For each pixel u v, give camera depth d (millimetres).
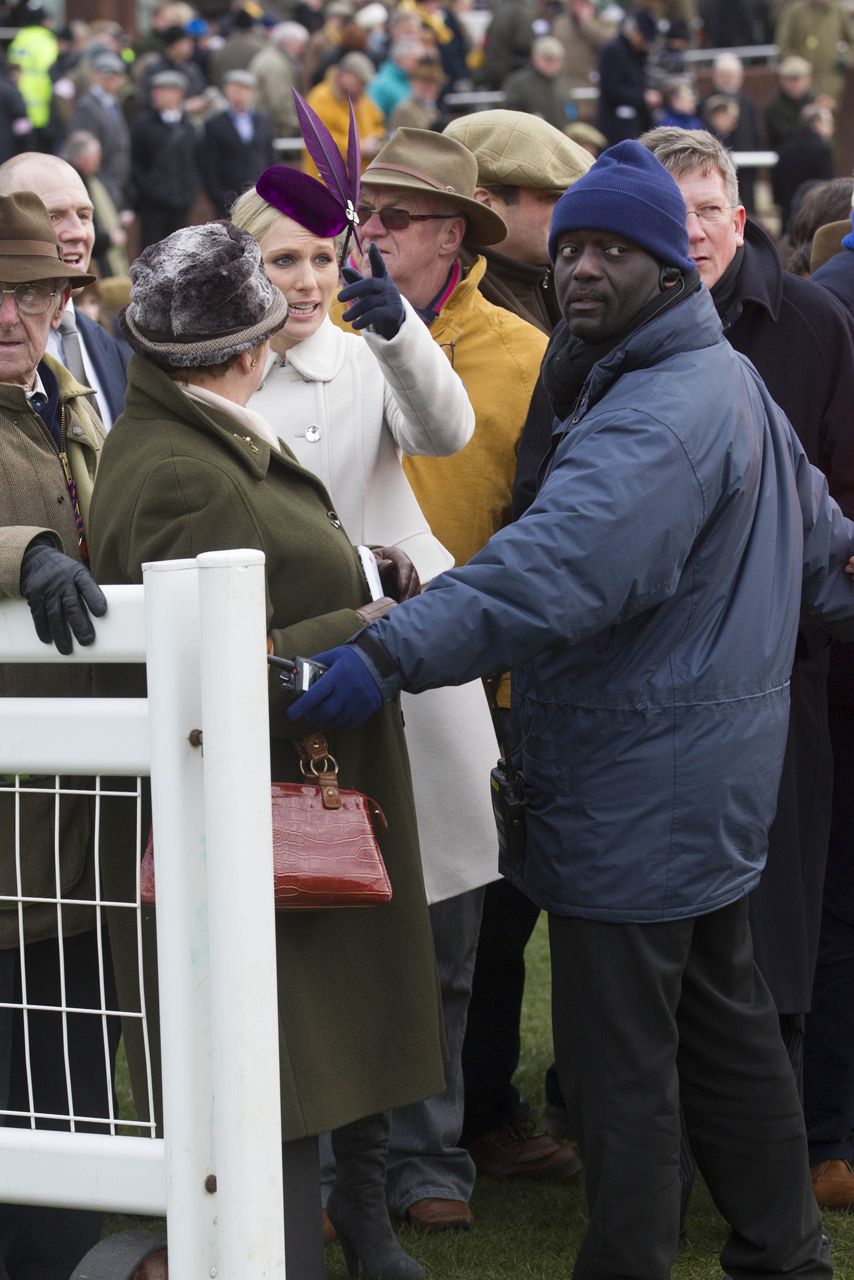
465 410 11250
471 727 12281
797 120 48031
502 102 48312
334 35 51281
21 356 10391
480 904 12625
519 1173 13789
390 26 50344
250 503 9328
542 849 10180
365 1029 9750
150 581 7961
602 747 9898
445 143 12945
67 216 14500
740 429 9930
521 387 13141
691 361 9945
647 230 9812
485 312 13352
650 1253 10047
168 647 7969
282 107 47094
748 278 12633
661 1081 10055
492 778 10555
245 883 7934
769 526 10211
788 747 12398
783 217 44938
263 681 7945
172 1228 8180
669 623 9852
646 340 9898
